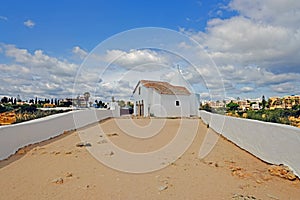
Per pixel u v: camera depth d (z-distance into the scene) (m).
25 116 11.27
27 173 4.98
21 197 3.79
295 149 4.77
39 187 4.22
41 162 5.85
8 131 6.41
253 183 4.54
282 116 8.57
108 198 3.82
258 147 6.59
